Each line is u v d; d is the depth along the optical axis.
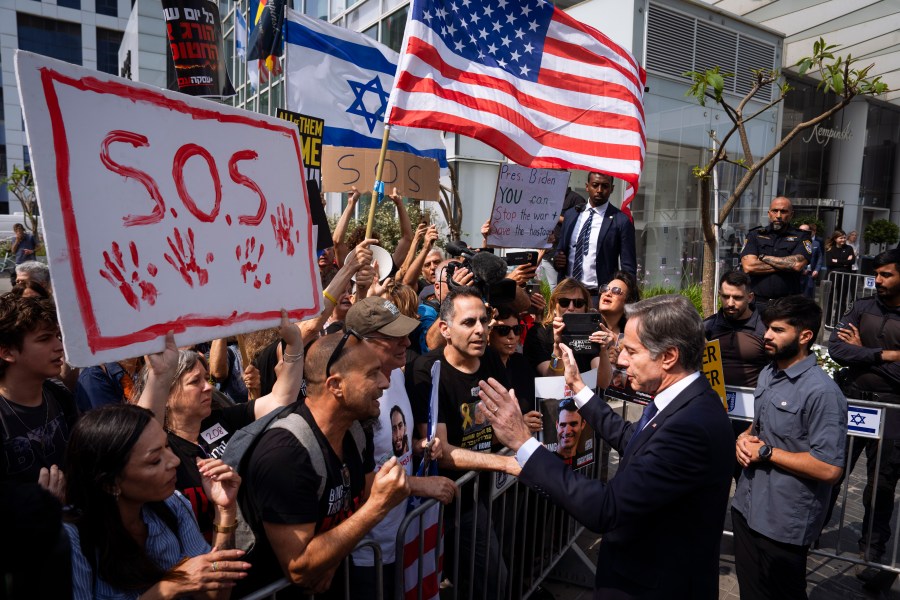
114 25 48.09
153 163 1.68
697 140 12.18
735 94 12.68
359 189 4.98
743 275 4.27
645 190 11.48
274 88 14.66
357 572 2.61
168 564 1.83
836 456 2.97
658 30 11.14
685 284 12.41
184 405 2.41
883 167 21.52
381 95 5.57
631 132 4.39
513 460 2.65
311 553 1.81
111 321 1.52
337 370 1.95
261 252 2.14
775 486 3.10
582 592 3.87
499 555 3.09
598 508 2.03
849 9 12.95
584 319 3.47
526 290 4.20
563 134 4.27
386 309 2.60
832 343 4.70
